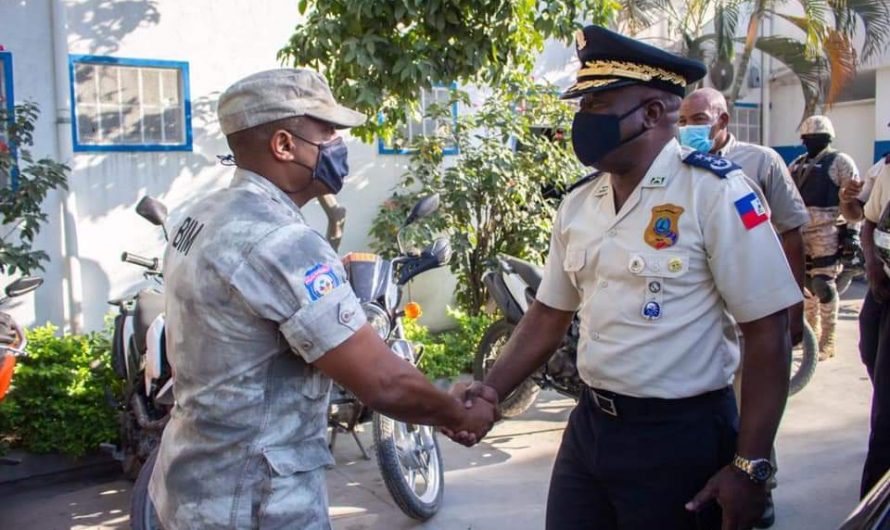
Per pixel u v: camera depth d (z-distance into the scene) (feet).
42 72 18.10
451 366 19.44
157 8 19.48
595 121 6.81
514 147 22.68
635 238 6.81
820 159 20.72
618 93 6.75
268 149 6.17
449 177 20.89
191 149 20.16
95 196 18.89
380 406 6.10
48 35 18.11
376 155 22.98
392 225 21.11
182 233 6.30
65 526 12.88
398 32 16.99
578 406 7.62
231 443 5.97
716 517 6.91
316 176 6.30
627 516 7.01
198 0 20.04
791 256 11.25
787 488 13.42
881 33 30.58
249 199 6.11
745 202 6.48
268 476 5.94
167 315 6.38
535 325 8.16
